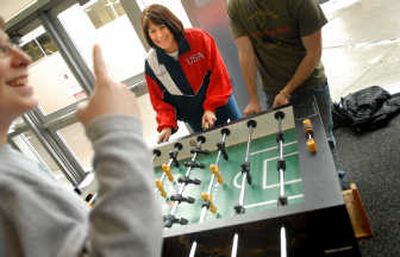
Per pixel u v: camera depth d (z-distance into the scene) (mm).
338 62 3393
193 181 1329
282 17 1554
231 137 1480
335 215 837
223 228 908
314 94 1680
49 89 3469
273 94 1888
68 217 522
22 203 480
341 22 3951
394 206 1828
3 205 478
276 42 1677
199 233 933
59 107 3553
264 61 1813
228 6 1721
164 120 2039
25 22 3090
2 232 479
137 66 3137
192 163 1416
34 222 480
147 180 491
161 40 1812
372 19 3717
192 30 1952
